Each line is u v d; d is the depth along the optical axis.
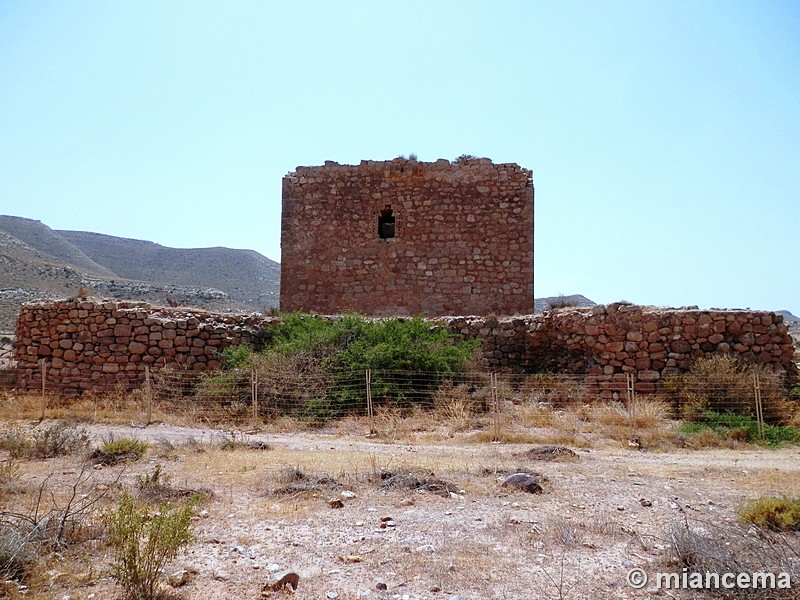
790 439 14.10
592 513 8.20
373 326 19.81
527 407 16.59
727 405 16.16
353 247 25.73
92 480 9.40
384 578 6.01
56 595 5.52
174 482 9.38
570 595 5.67
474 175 25.58
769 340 17.88
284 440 13.89
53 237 100.62
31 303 20.20
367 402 16.53
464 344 19.80
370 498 8.77
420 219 25.55
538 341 20.27
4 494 8.40
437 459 11.59
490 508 8.38
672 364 17.89
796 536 7.13
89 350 19.39
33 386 19.39
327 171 26.06
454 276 25.28
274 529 7.38
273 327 21.28
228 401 17.25
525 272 25.22
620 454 12.54
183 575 5.90
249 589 5.74
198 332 19.58
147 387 16.67
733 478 10.33
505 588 5.81
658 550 6.80
